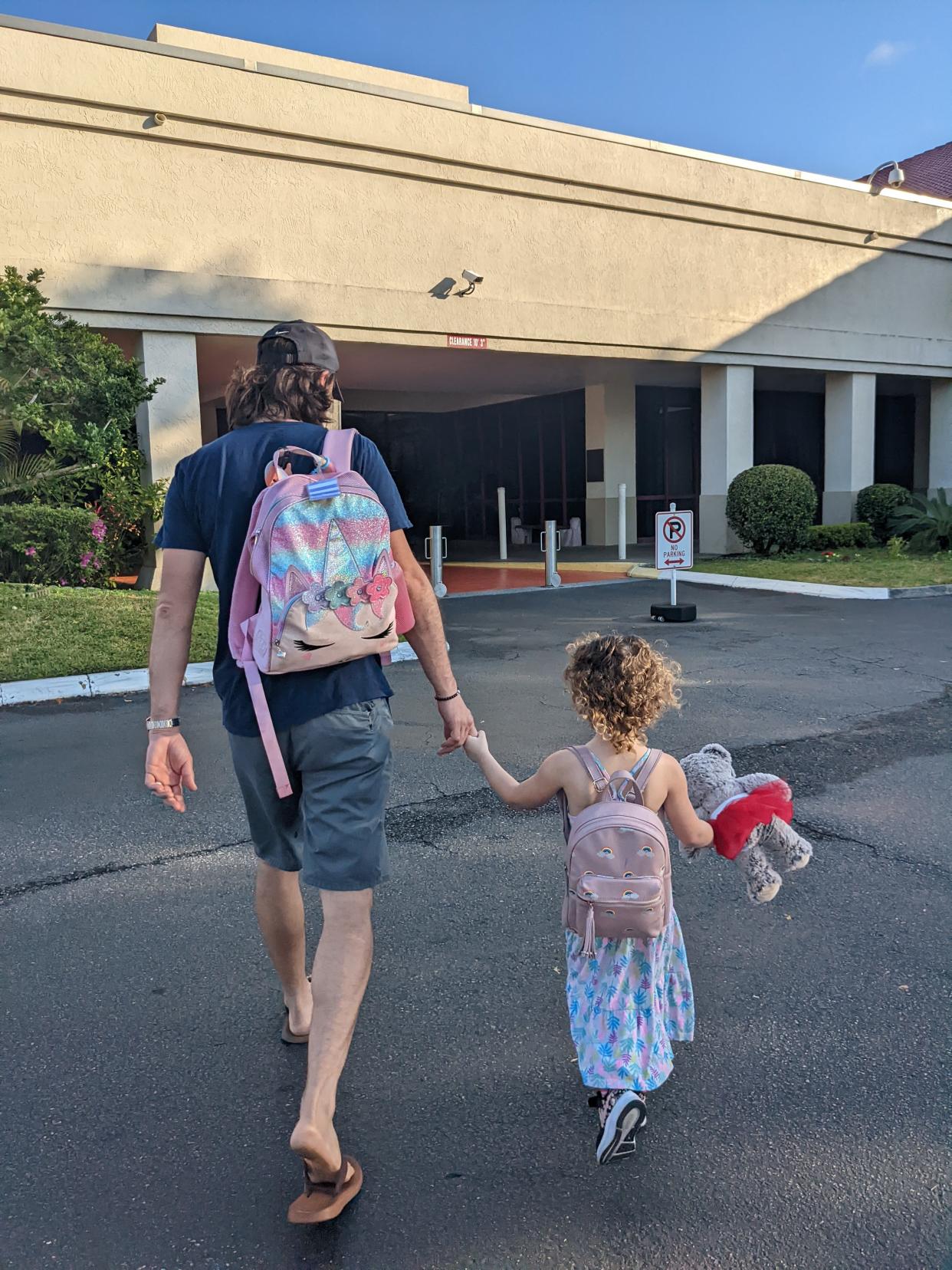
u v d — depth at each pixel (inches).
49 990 125.0
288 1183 90.2
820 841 175.5
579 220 602.2
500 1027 115.7
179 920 145.3
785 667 333.4
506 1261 80.3
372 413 1000.9
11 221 437.4
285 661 83.2
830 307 738.8
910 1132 95.7
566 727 257.6
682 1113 99.5
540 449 949.2
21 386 399.5
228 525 88.5
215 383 731.4
